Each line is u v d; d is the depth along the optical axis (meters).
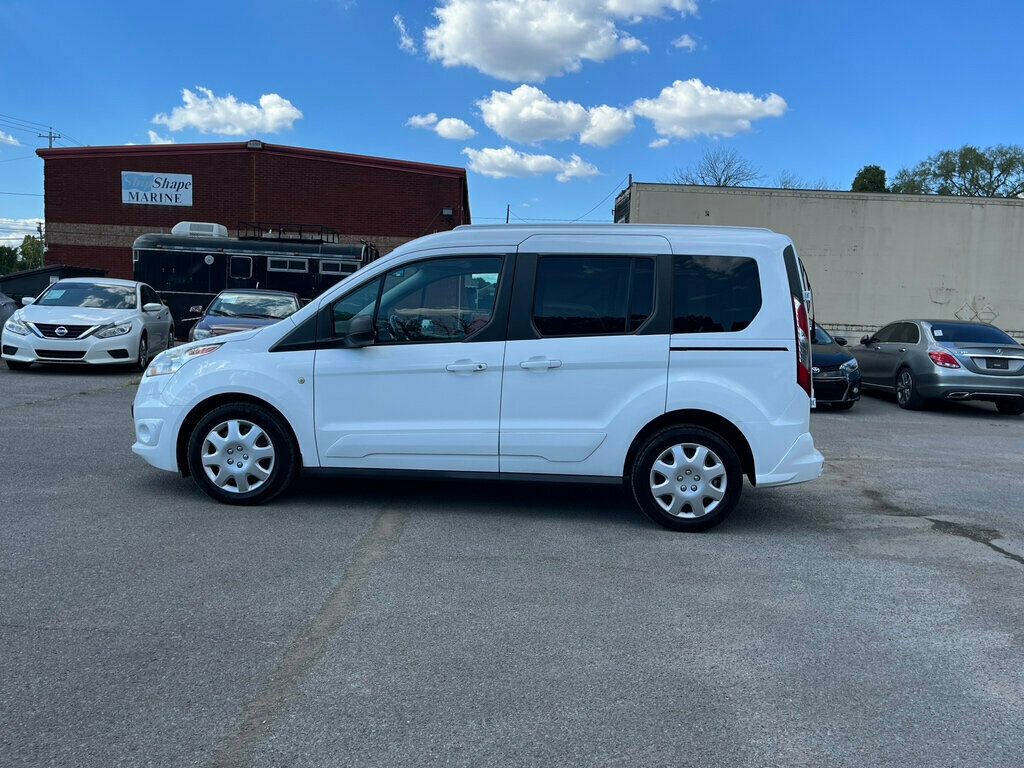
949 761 2.68
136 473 6.32
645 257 5.21
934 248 17.81
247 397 5.50
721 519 5.23
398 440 5.34
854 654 3.49
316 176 26.78
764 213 17.58
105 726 2.74
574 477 5.30
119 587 3.98
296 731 2.75
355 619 3.70
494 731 2.79
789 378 5.17
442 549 4.76
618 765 2.61
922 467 7.89
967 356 11.87
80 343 12.04
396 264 5.36
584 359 5.18
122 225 26.69
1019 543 5.27
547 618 3.78
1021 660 3.47
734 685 3.18
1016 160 53.53
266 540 4.80
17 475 6.16
